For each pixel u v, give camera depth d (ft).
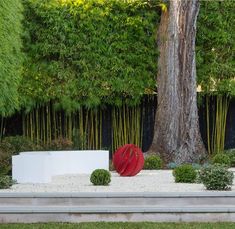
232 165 57.06
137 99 62.64
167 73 61.41
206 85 63.57
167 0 61.67
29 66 61.26
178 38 61.31
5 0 53.16
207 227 31.65
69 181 45.11
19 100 60.08
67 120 62.44
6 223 33.27
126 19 62.18
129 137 63.52
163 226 31.91
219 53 63.82
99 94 61.93
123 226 31.94
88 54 61.93
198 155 61.05
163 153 61.00
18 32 56.03
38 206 34.22
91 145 62.90
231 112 64.54
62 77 61.52
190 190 37.78
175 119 61.11
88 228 31.48
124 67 62.34
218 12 63.46
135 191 37.24
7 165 49.90
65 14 61.72
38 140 60.70
